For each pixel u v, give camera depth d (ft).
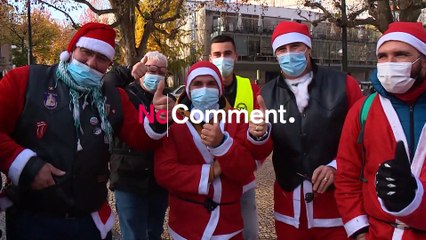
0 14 48.98
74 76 7.88
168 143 8.98
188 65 89.76
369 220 7.40
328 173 8.43
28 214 7.79
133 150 10.95
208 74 8.82
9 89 7.60
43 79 7.91
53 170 7.47
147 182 11.03
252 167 8.76
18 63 111.55
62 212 7.70
